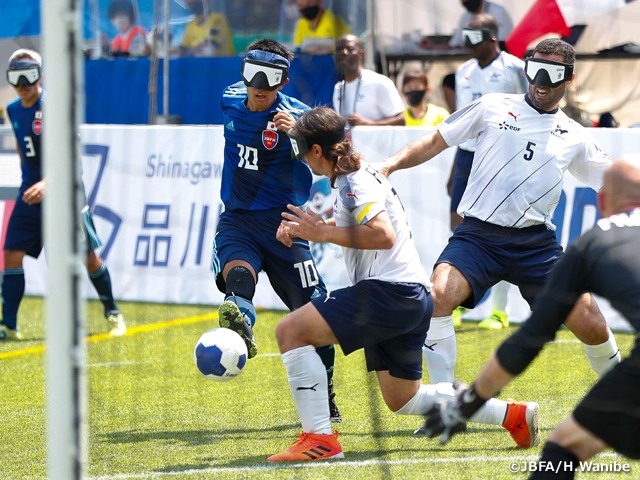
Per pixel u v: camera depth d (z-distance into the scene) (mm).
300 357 14062
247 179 17312
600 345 15891
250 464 14133
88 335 26141
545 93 16500
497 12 29859
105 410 18156
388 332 13766
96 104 32781
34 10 33781
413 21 31375
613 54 29047
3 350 24953
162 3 31828
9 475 13875
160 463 14289
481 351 23125
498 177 16562
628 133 24891
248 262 16688
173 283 30328
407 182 27547
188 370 21922
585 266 9734
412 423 16859
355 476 13336
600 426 9648
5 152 32031
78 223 8445
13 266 26234
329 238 13227
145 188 30703
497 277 16719
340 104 26609
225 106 17594
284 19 30406
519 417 14734
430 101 31875
